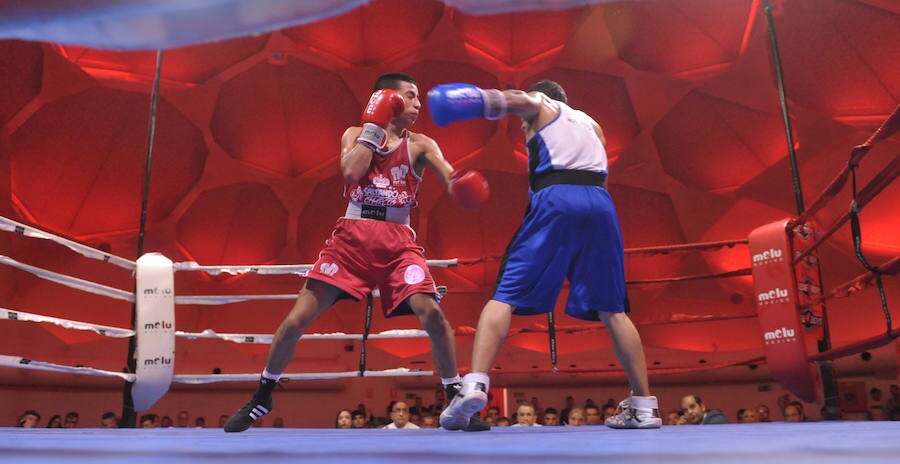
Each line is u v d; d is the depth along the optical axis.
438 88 1.71
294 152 13.58
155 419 8.45
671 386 14.27
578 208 1.89
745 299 14.31
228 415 14.12
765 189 13.36
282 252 14.73
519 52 12.69
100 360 13.58
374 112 2.15
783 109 3.65
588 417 8.06
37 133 12.24
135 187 13.27
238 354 14.55
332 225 14.51
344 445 1.05
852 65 11.66
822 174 12.84
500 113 1.86
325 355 14.72
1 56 10.91
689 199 13.84
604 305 1.97
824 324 3.18
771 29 3.83
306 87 12.85
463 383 1.81
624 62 12.64
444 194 13.82
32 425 7.72
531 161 2.00
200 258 14.41
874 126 12.16
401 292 2.24
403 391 14.52
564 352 14.45
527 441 1.13
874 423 2.09
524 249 1.91
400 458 0.77
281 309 14.80
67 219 13.28
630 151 13.63
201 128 12.96
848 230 13.09
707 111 12.92
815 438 1.10
